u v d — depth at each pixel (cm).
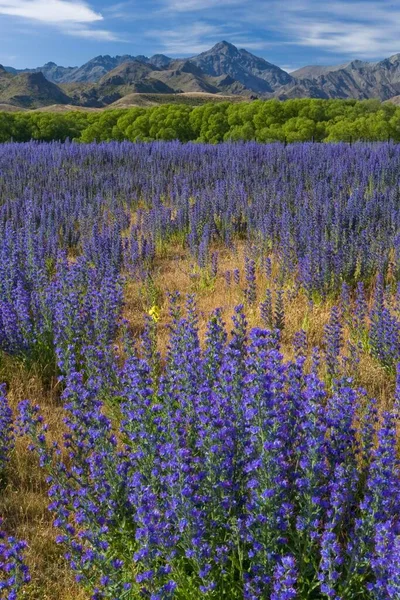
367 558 311
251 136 3900
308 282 812
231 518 336
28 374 636
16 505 451
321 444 340
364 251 893
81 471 407
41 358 659
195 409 411
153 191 1566
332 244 891
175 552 315
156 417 413
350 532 343
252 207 1272
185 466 321
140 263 1038
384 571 293
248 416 337
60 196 1488
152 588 296
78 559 347
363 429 404
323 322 739
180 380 467
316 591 328
